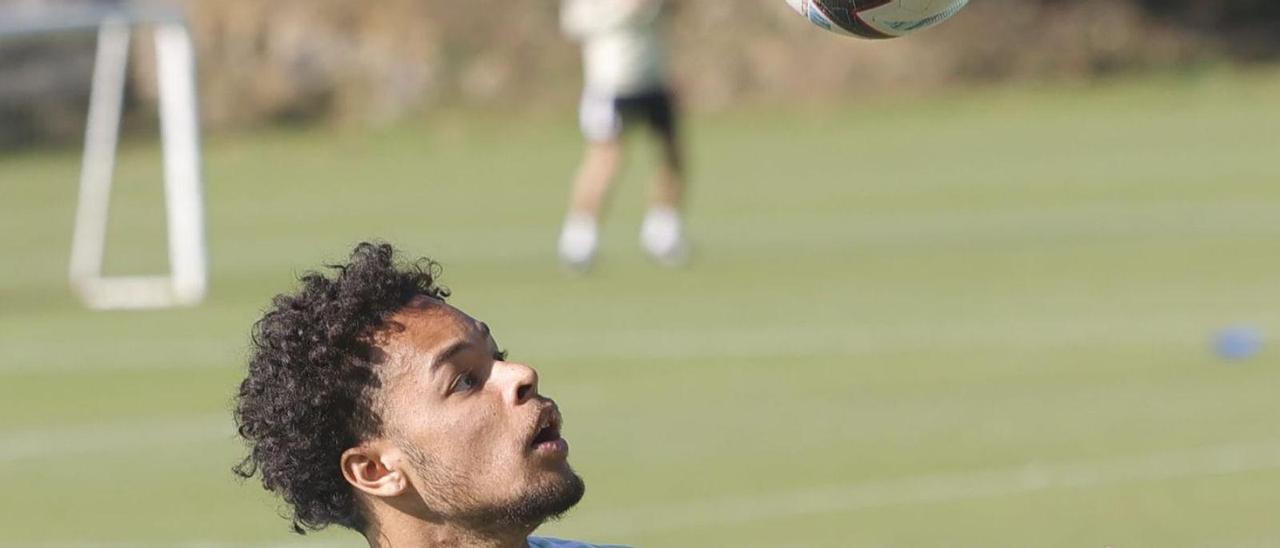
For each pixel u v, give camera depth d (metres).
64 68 98.75
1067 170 71.75
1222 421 29.64
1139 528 23.84
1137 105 92.94
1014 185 68.50
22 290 53.88
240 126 102.12
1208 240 51.41
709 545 23.95
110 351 41.38
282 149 96.69
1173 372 33.66
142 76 99.00
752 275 48.75
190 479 29.00
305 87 102.62
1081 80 102.81
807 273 48.72
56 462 30.56
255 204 76.38
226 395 35.72
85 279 54.31
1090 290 43.69
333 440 10.85
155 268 58.25
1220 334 35.16
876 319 40.81
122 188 84.81
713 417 31.70
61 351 41.72
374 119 101.62
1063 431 29.47
